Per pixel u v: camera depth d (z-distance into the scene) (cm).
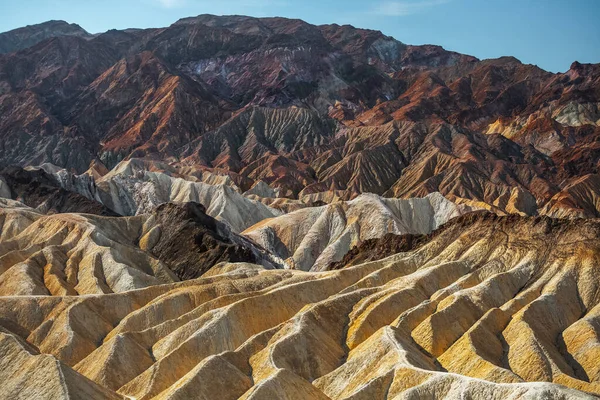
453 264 15012
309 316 12725
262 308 13325
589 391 10169
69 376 9388
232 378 10462
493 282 13675
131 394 10988
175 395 9806
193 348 11969
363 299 13700
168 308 13975
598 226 14338
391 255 17488
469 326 12462
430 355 11650
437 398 9238
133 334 12644
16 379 9619
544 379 10719
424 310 12900
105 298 14450
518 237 15225
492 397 8812
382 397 9862
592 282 13438
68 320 13388
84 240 18575
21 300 14312
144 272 18462
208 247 19688
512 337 11856
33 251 18388
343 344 12431
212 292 14688
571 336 12069
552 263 14225
